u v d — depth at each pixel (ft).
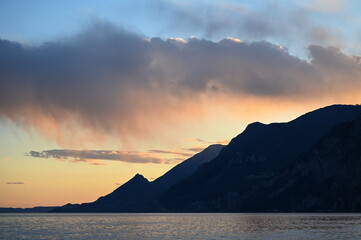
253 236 546.67
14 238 560.20
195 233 611.88
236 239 512.22
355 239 484.74
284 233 578.66
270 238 514.27
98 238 552.82
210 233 606.55
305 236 527.81
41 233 643.04
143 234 607.78
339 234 546.67
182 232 635.66
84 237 569.23
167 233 620.49
